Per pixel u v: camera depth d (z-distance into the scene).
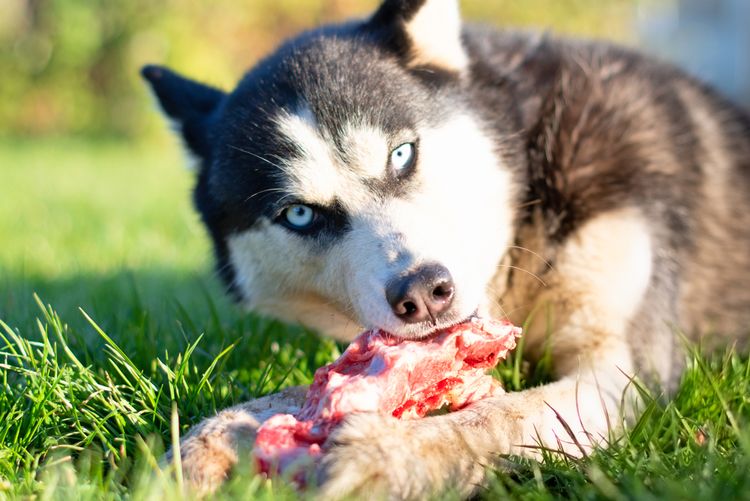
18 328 1.14
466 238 1.06
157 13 3.86
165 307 1.26
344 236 1.05
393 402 0.94
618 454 0.94
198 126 1.18
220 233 1.15
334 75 1.09
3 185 2.55
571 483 0.92
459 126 1.10
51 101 4.19
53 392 1.01
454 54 1.14
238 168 1.10
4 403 1.01
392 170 1.06
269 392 1.06
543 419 0.98
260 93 1.11
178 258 1.62
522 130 1.14
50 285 1.40
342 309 1.08
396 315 1.00
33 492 0.92
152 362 1.07
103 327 1.17
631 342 1.09
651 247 1.11
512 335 0.99
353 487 0.89
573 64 1.20
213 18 3.89
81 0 3.98
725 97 1.29
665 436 0.98
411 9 1.12
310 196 1.06
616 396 1.03
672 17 4.44
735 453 0.93
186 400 1.01
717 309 1.21
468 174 1.08
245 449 0.93
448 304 1.00
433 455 0.92
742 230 1.22
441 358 0.97
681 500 0.87
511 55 1.20
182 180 2.72
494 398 0.98
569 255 1.10
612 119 1.14
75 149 3.68
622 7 4.14
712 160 1.21
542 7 3.93
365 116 1.06
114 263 1.53
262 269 1.12
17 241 1.76
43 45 4.12
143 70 1.22
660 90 1.21
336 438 0.91
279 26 4.00
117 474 0.94
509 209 1.11
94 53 4.04
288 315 1.15
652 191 1.13
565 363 1.10
